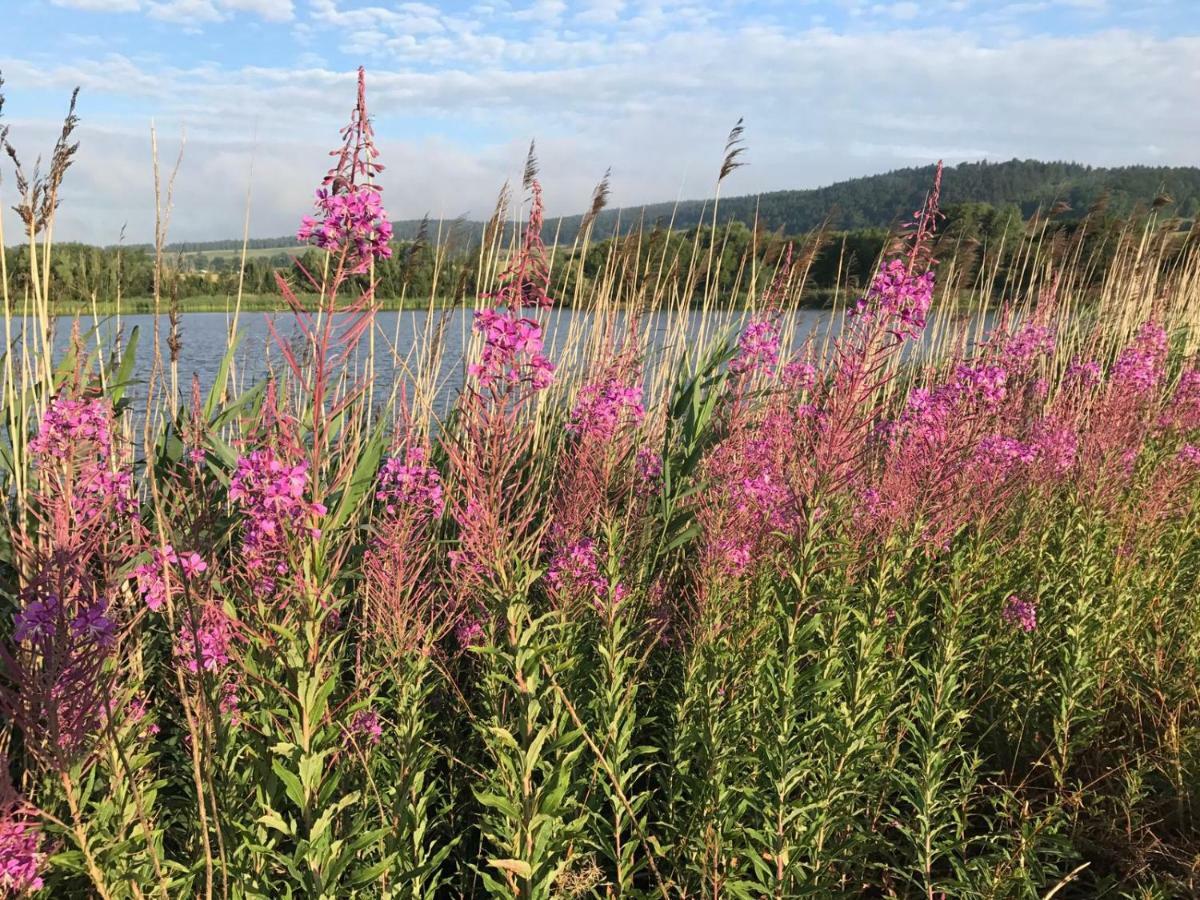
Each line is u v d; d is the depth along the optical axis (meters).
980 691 4.16
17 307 3.81
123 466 3.30
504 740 2.32
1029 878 2.85
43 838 2.11
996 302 8.96
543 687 2.93
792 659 3.05
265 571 2.41
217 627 2.42
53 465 2.61
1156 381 6.09
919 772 3.22
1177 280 11.66
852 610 3.35
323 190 2.16
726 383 5.30
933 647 3.94
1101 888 3.18
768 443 4.49
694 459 5.20
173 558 2.47
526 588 2.61
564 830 2.45
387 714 3.31
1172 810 3.56
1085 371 6.28
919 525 3.64
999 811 3.45
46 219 3.49
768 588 3.60
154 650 3.35
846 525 3.84
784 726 2.85
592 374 5.18
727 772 3.03
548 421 5.68
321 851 2.07
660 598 4.20
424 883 2.84
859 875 3.25
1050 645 4.05
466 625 3.66
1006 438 4.80
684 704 3.29
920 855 2.99
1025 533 4.58
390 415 4.86
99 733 2.22
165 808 2.90
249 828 2.33
